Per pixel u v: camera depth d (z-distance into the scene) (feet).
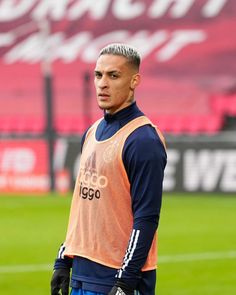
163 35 325.83
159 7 331.98
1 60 336.49
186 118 296.30
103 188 51.98
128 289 50.11
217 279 123.24
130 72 52.19
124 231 51.96
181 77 312.50
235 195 237.66
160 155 50.98
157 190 50.65
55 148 258.98
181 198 236.63
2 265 137.80
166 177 244.22
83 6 341.41
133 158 50.85
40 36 339.57
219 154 239.50
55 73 325.42
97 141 52.95
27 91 323.57
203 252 149.07
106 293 51.88
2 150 270.26
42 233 177.37
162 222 191.01
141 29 329.93
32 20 344.69
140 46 325.21
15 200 241.55
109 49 52.31
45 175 261.24
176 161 242.99
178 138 243.19
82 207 53.26
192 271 130.00
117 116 52.49
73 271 53.67
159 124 297.12
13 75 330.54
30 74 328.29
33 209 219.82
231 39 315.17
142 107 305.73
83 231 53.01
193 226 184.24
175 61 317.01
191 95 304.71
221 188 239.09
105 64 51.98
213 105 298.35
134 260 50.19
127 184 51.60
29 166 264.31
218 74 309.42
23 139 265.95
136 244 50.26
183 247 155.22
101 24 336.49
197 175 241.14
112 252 51.98
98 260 52.11
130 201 51.67
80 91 315.37
